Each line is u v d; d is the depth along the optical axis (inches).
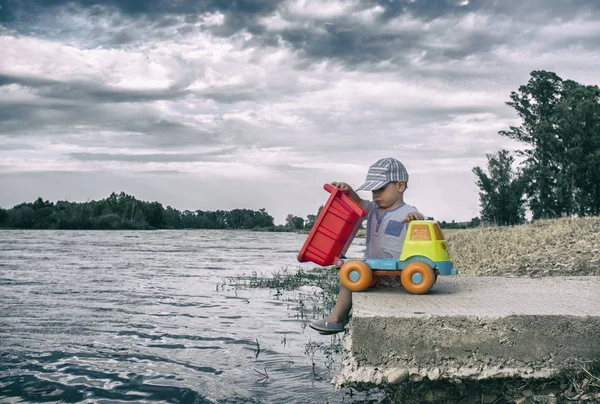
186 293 458.3
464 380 136.3
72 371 210.4
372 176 175.3
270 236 2709.2
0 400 177.2
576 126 1843.0
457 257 575.8
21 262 796.6
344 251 175.6
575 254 423.8
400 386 146.7
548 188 1903.3
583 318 133.6
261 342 260.1
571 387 130.6
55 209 3309.5
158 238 2032.5
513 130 2046.0
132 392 185.0
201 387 188.5
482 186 1899.6
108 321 320.2
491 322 134.5
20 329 295.6
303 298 422.3
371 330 136.0
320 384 187.6
